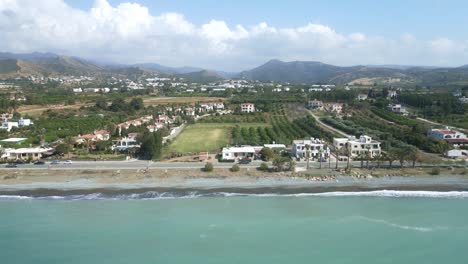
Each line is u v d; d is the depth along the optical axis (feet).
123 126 633.20
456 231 270.05
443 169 405.39
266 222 286.87
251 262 233.35
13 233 268.62
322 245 253.03
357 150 474.90
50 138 571.28
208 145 546.26
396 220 288.71
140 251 246.47
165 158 465.88
